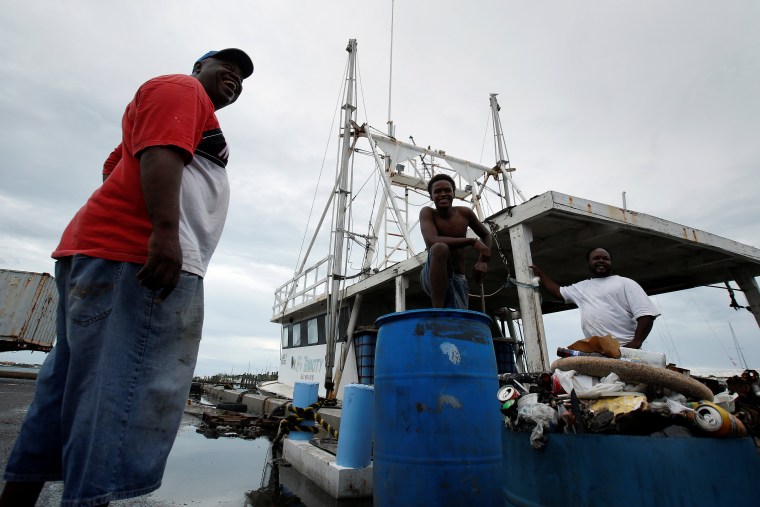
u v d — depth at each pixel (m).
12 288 13.62
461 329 2.19
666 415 1.42
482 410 2.07
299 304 11.89
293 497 3.19
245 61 1.83
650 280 8.51
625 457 1.31
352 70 11.22
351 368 9.02
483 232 3.04
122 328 1.17
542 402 1.67
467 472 1.94
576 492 1.38
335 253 9.46
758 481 1.29
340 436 3.43
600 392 1.57
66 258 1.33
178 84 1.31
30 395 8.60
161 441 1.22
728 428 1.29
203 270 1.47
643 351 1.92
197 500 3.03
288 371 12.95
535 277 5.23
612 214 5.52
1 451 3.52
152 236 1.12
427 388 2.06
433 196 2.95
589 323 3.23
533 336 4.93
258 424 7.07
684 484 1.23
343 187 9.97
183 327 1.33
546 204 5.15
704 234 6.25
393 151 11.25
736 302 7.36
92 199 1.29
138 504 2.86
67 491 1.04
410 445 2.01
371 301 10.23
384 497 2.05
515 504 1.61
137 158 1.22
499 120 11.98
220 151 1.62
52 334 14.23
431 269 2.55
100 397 1.10
